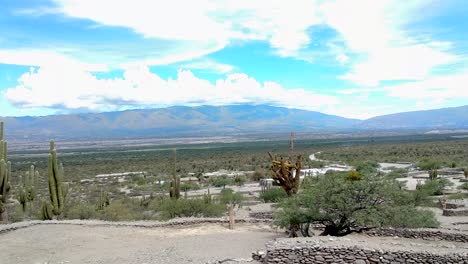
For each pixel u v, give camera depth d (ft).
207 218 84.64
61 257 58.23
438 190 135.23
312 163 267.39
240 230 77.77
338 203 60.80
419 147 416.46
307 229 67.21
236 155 465.47
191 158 456.86
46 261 55.98
